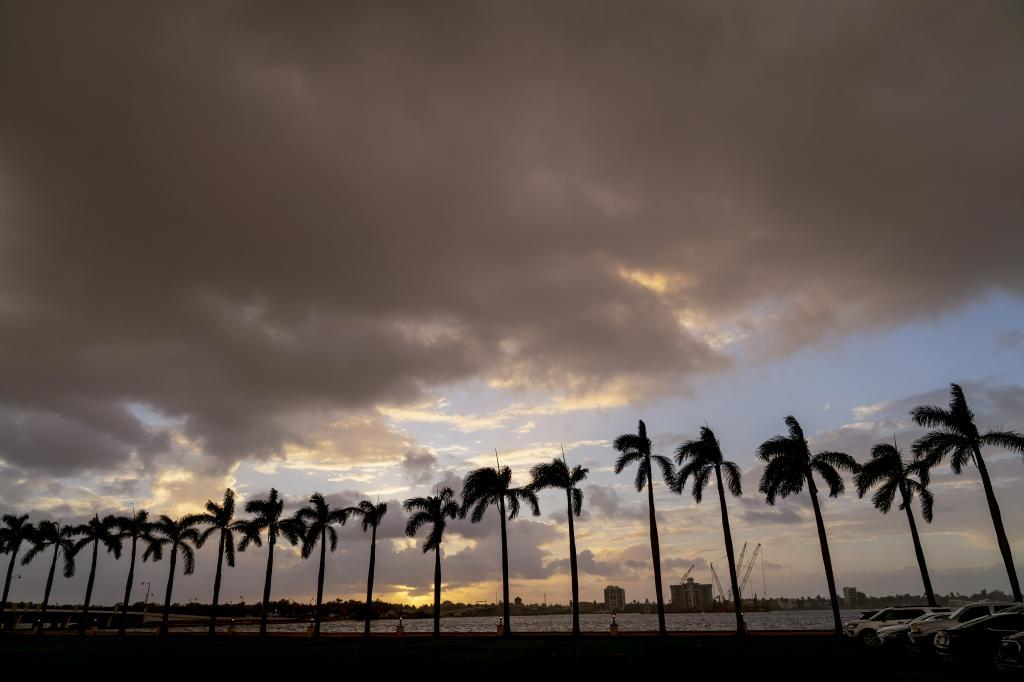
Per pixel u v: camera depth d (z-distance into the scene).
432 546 53.72
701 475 46.09
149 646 45.94
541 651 33.31
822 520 42.19
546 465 49.81
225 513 65.19
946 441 35.78
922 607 32.75
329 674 23.88
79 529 70.62
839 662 24.39
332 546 60.25
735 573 43.81
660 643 37.72
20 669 27.42
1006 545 33.66
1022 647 17.41
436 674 23.16
